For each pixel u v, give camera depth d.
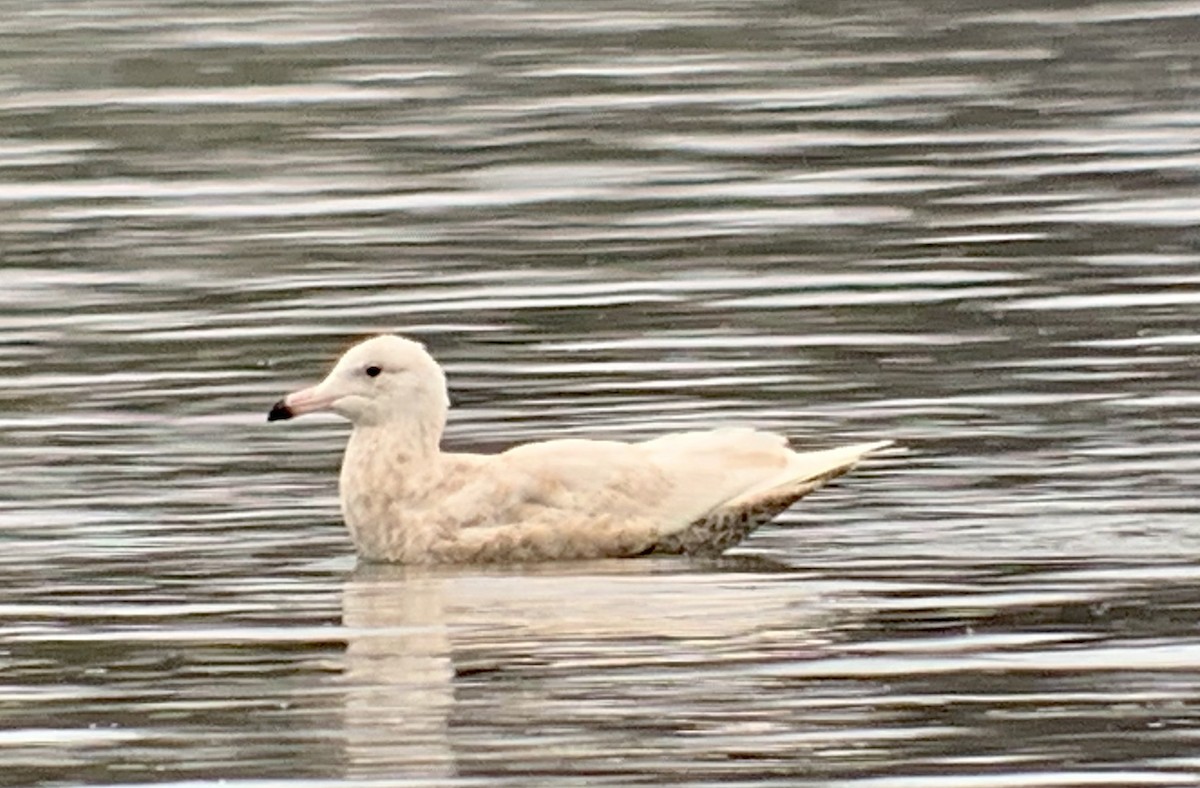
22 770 12.05
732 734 12.34
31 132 32.19
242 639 14.00
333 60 37.56
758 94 34.03
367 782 11.80
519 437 18.25
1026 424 18.14
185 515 16.47
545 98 34.06
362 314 22.17
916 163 28.95
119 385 19.81
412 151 30.42
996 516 16.05
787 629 13.97
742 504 15.70
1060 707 12.63
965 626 13.95
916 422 18.30
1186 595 14.39
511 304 22.42
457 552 15.65
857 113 32.38
